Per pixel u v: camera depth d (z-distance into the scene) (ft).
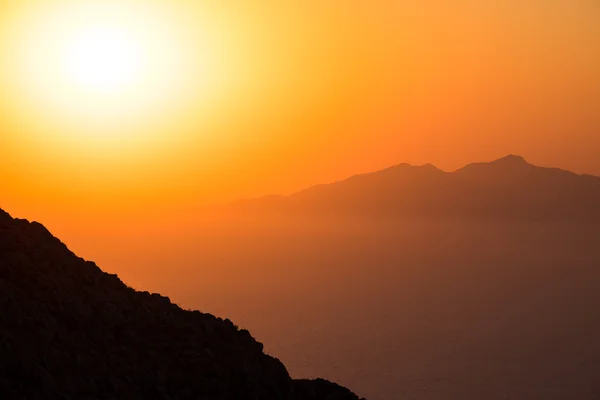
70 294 177.47
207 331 190.80
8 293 162.40
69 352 156.46
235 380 174.60
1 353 143.84
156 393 160.25
